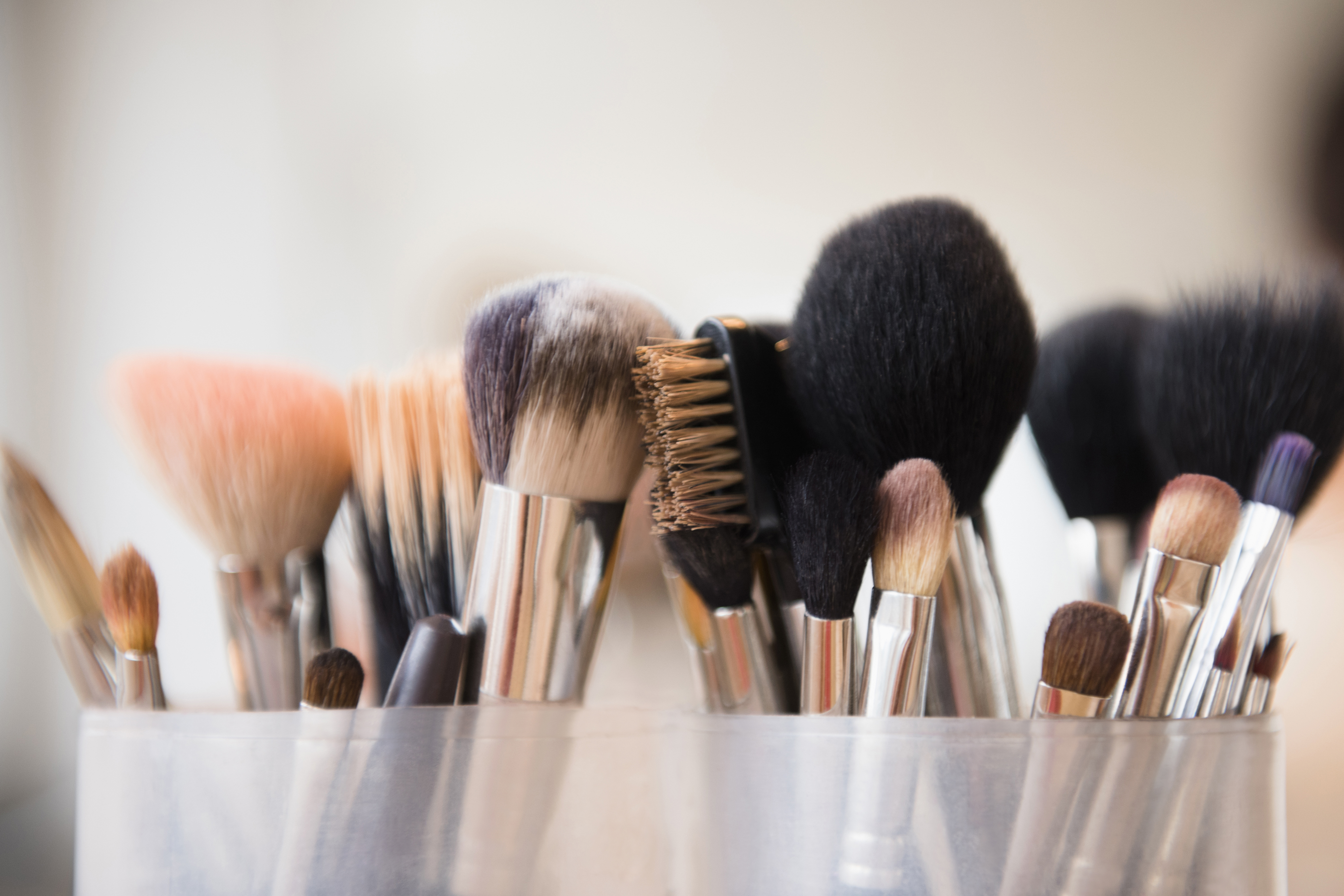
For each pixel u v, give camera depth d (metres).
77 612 0.35
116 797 0.30
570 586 0.32
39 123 1.09
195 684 0.98
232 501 0.37
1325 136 0.92
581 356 0.32
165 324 1.10
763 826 0.29
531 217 1.13
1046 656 0.30
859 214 0.42
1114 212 1.00
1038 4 1.02
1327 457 0.35
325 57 1.15
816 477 0.31
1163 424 0.39
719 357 0.33
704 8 1.10
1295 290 0.38
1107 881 0.27
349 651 0.34
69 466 1.06
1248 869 0.28
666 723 0.32
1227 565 0.33
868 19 1.06
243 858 0.29
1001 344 0.33
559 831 0.30
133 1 1.12
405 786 0.29
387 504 0.38
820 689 0.30
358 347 1.13
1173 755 0.28
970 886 0.27
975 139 1.03
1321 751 0.71
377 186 1.15
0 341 1.07
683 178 1.11
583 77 1.13
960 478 0.33
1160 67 0.99
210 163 1.13
